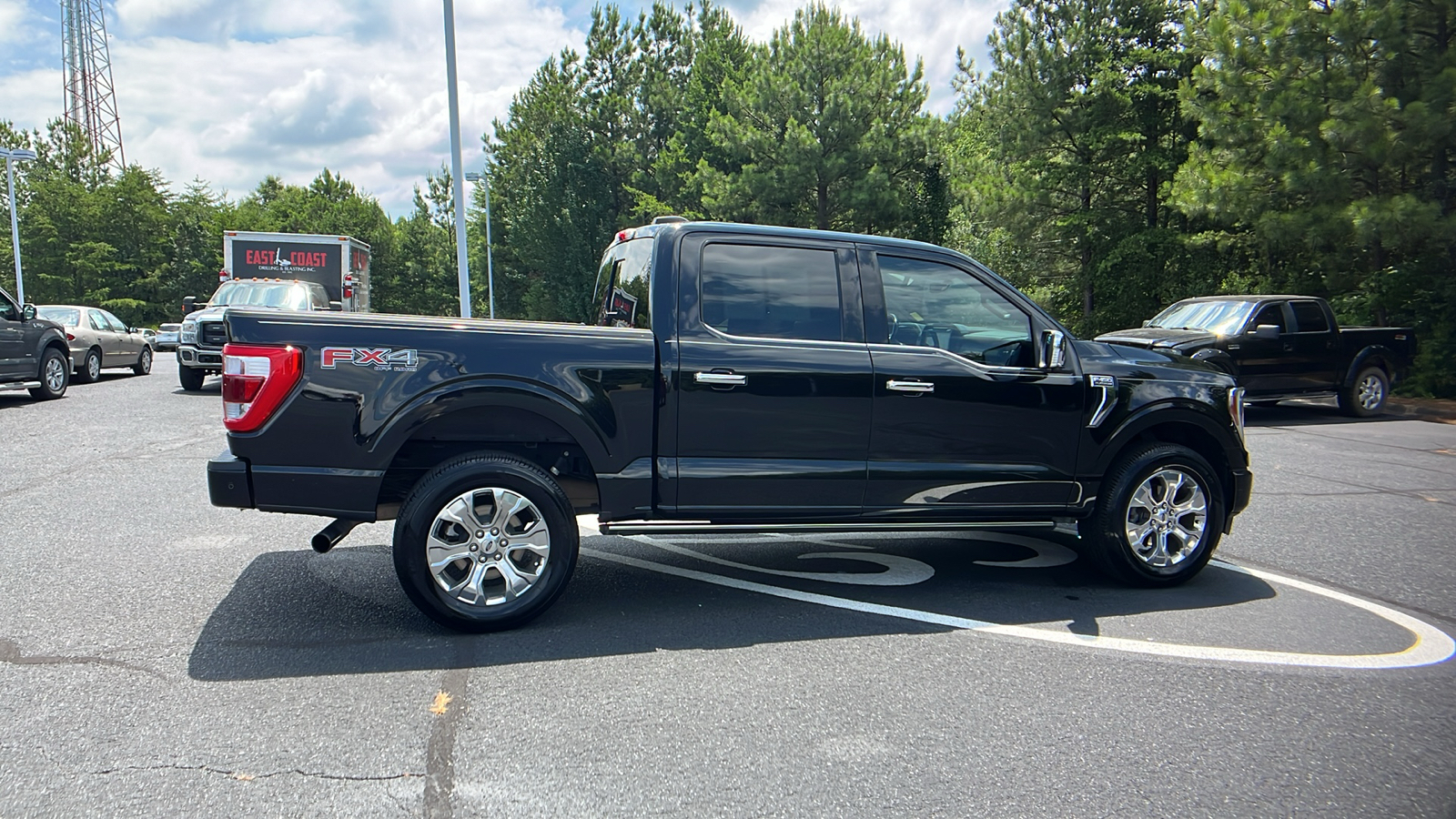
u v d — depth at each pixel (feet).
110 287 186.80
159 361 87.04
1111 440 16.72
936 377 15.65
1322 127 50.03
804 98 94.27
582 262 150.10
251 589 15.99
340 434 13.41
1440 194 52.54
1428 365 56.13
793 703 11.59
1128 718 11.24
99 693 11.48
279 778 9.45
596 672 12.53
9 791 9.07
